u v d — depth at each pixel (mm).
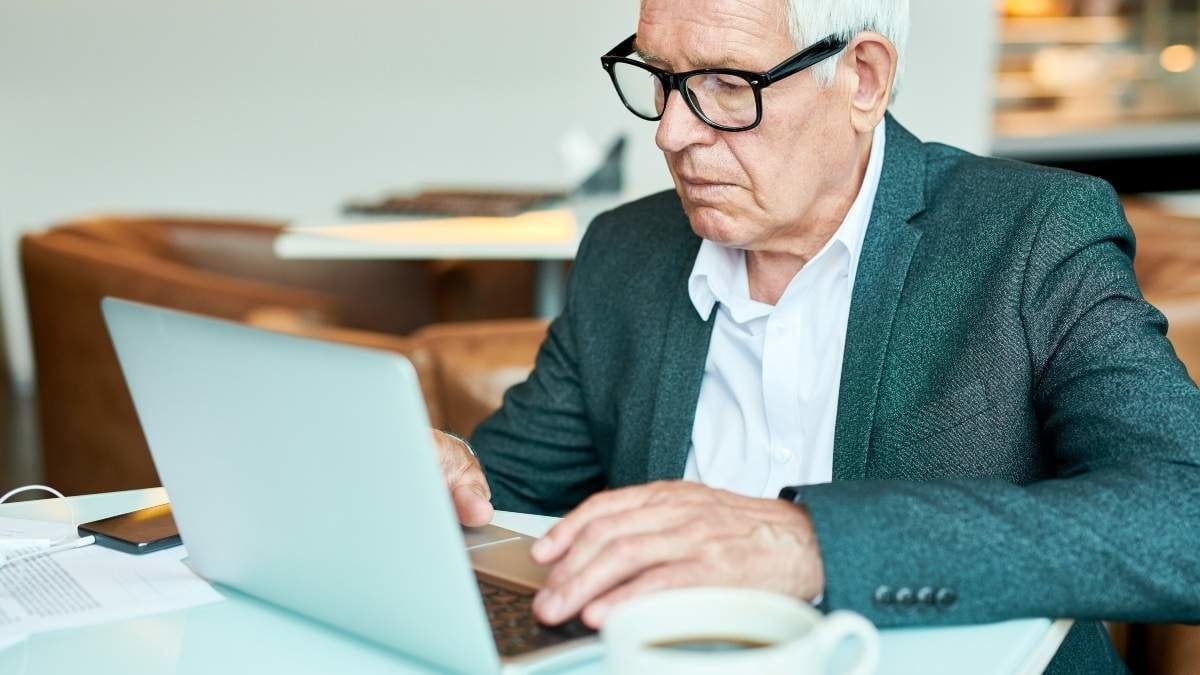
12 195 4723
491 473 1587
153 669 921
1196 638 1403
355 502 865
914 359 1293
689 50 1223
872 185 1360
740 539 945
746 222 1290
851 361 1313
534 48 4766
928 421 1269
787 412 1377
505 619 939
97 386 2791
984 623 967
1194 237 2180
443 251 2863
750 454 1398
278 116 4777
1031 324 1243
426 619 871
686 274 1460
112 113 4711
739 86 1226
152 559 1144
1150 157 5488
